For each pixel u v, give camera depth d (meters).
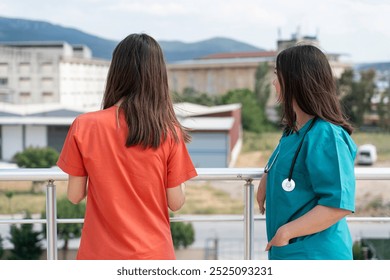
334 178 2.00
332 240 2.11
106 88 2.17
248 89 85.19
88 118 2.12
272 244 2.07
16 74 82.69
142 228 2.11
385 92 81.00
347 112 2.16
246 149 79.06
